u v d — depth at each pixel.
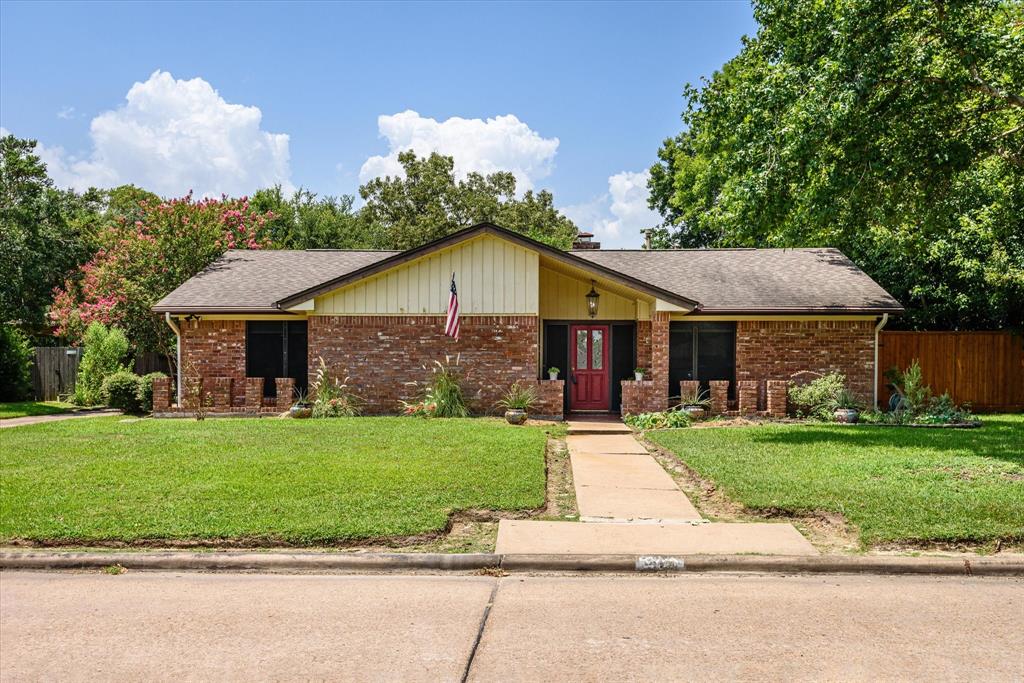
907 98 12.14
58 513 7.53
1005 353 19.17
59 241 27.31
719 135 23.47
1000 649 4.69
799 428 14.21
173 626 5.12
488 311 16.52
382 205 47.22
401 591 5.91
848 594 5.80
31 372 25.06
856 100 11.81
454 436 12.39
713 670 4.38
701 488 9.36
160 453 10.84
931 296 20.11
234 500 8.02
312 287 16.78
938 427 14.33
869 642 4.80
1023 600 5.66
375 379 16.78
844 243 21.98
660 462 11.28
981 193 16.12
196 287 18.58
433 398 16.02
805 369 17.50
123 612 5.41
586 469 10.73
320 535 6.91
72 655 4.63
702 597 5.75
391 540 6.93
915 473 9.34
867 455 10.70
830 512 7.73
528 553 6.59
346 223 42.12
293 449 11.16
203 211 24.69
